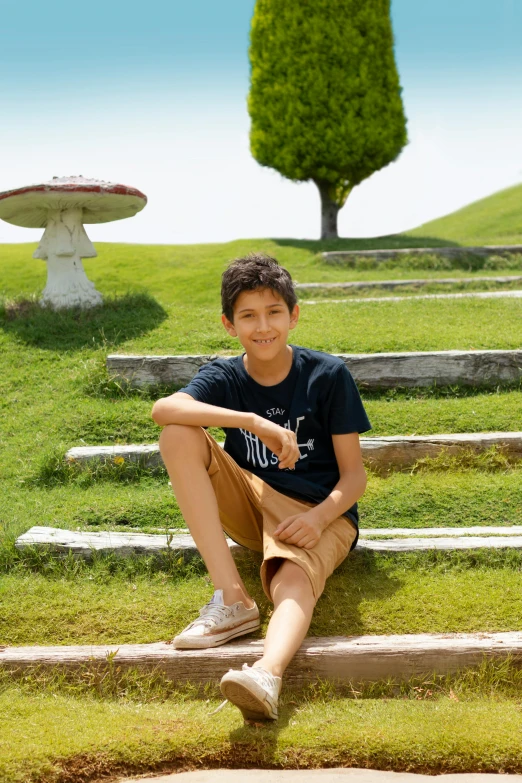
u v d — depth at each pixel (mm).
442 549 2938
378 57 10719
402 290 7918
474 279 8086
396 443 3801
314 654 2355
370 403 4293
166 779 1967
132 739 2062
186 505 2498
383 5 10781
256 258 2682
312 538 2443
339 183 11180
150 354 4828
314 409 2711
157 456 3811
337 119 10609
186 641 2398
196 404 2531
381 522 3320
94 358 4859
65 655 2416
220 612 2428
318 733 2066
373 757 2000
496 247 9375
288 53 10633
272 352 2645
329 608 2652
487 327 5238
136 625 2607
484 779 1924
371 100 10633
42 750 2006
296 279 8469
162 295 8359
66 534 3098
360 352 4758
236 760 2027
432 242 10406
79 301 5773
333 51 10500
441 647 2365
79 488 3691
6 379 4734
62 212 5789
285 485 2680
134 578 2920
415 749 1999
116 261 9586
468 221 13453
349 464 2709
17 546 2990
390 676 2367
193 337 5133
